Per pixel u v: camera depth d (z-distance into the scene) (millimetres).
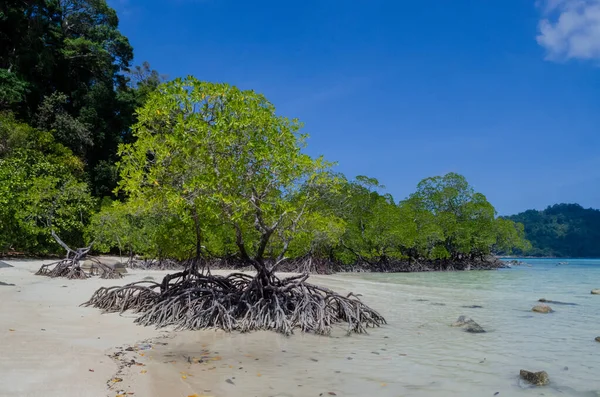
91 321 10734
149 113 11914
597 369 7910
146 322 10953
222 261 36812
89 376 6117
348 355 8555
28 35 42000
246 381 6586
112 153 49656
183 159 11852
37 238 31672
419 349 9250
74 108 50375
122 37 57219
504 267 66500
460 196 59125
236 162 11438
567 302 18188
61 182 30828
